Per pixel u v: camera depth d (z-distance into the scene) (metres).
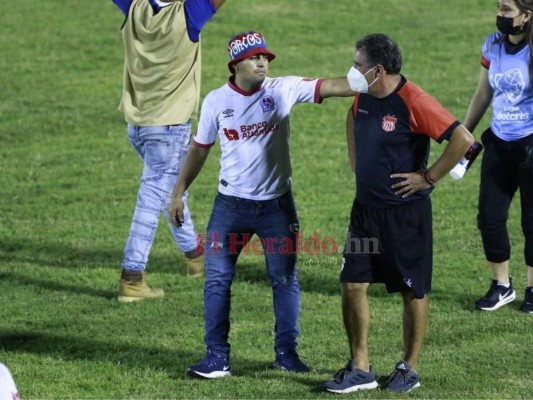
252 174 24.78
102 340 27.78
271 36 64.94
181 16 30.77
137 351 26.94
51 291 32.06
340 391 23.70
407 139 23.23
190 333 28.28
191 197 41.91
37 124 51.69
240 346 27.25
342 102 54.44
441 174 23.09
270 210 25.03
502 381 24.53
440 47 63.06
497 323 28.69
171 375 25.19
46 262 34.84
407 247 23.59
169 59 30.91
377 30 66.38
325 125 50.94
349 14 69.62
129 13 31.14
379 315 29.38
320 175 44.00
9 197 42.09
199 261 33.47
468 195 41.16
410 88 23.06
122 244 36.72
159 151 31.42
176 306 30.66
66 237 37.38
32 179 44.38
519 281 32.22
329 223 38.19
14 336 28.12
